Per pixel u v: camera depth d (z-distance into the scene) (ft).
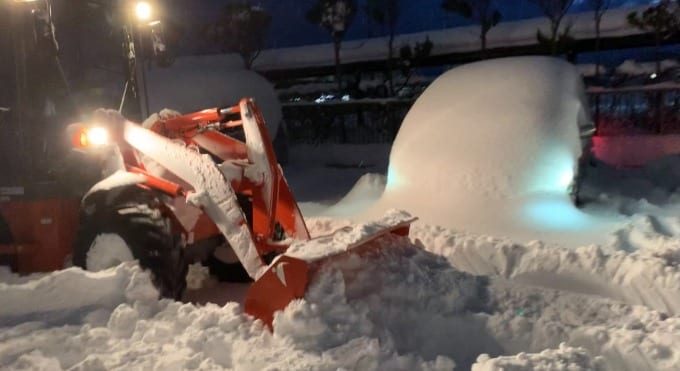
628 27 57.67
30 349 12.64
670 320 12.59
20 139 17.42
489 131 22.68
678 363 11.21
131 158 17.06
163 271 15.11
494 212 21.42
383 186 27.91
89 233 15.69
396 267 14.46
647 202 25.55
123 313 13.61
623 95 50.96
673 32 54.70
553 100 23.04
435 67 70.18
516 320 12.75
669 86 49.06
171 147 15.97
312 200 35.22
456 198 22.13
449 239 18.94
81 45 18.84
